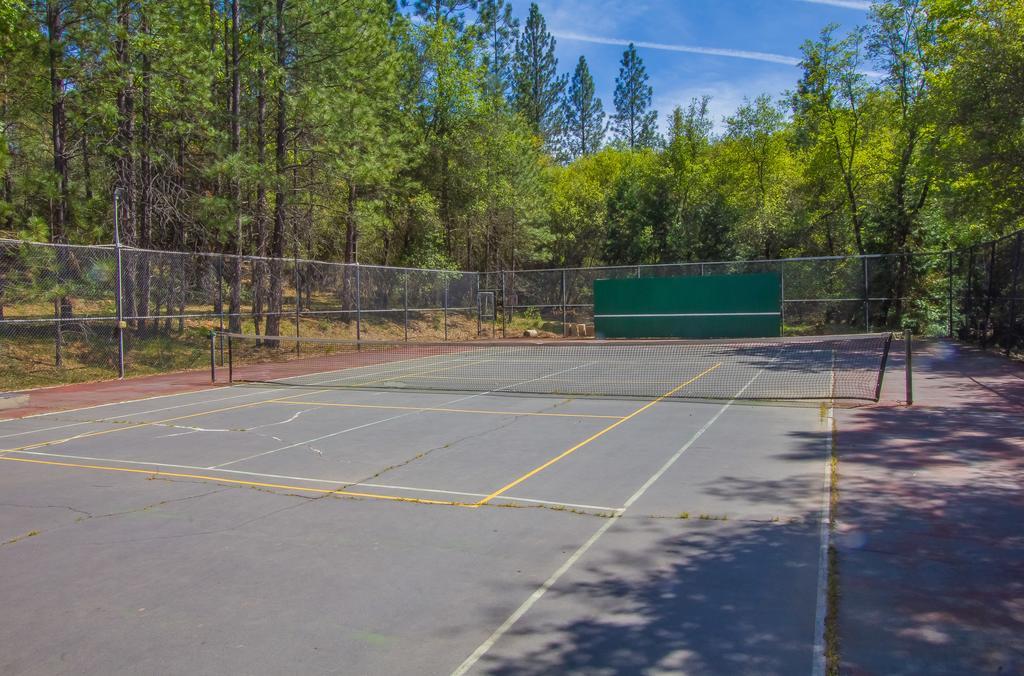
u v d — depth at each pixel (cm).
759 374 1745
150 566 549
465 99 3675
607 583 496
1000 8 2142
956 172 2317
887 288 2894
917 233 3009
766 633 412
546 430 1085
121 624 448
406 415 1259
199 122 2123
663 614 442
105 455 970
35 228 1666
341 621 446
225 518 670
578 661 387
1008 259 1977
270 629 437
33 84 1838
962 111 2117
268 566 544
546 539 591
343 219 3167
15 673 388
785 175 4575
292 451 968
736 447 927
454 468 850
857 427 1038
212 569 540
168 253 2009
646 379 1716
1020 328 1866
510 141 3994
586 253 4762
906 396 1278
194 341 2297
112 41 1934
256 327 2414
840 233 4097
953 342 2450
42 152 2100
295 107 2292
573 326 3350
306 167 2634
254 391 1656
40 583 519
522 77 6700
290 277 2683
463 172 3762
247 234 2708
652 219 4550
